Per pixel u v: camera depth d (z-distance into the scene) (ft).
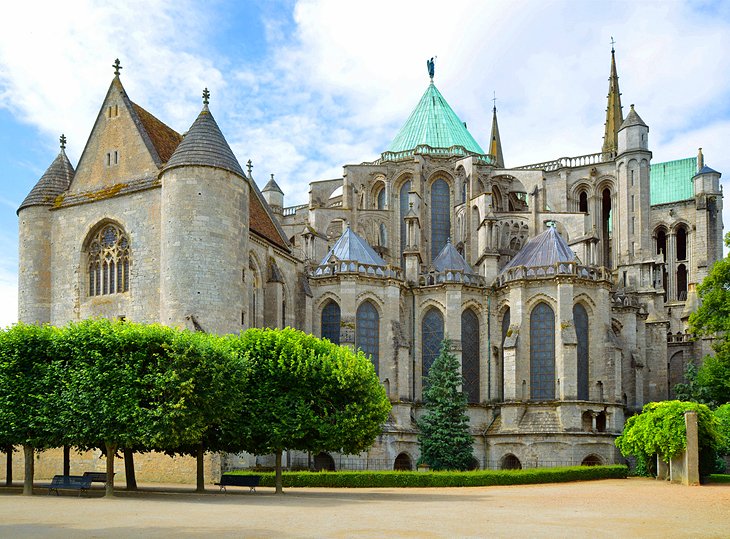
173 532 89.61
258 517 106.73
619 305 296.30
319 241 303.07
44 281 235.40
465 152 334.65
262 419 166.61
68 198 236.43
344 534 89.61
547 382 269.03
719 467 259.39
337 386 173.47
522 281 273.13
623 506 133.90
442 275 285.23
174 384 147.43
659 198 420.77
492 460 266.36
